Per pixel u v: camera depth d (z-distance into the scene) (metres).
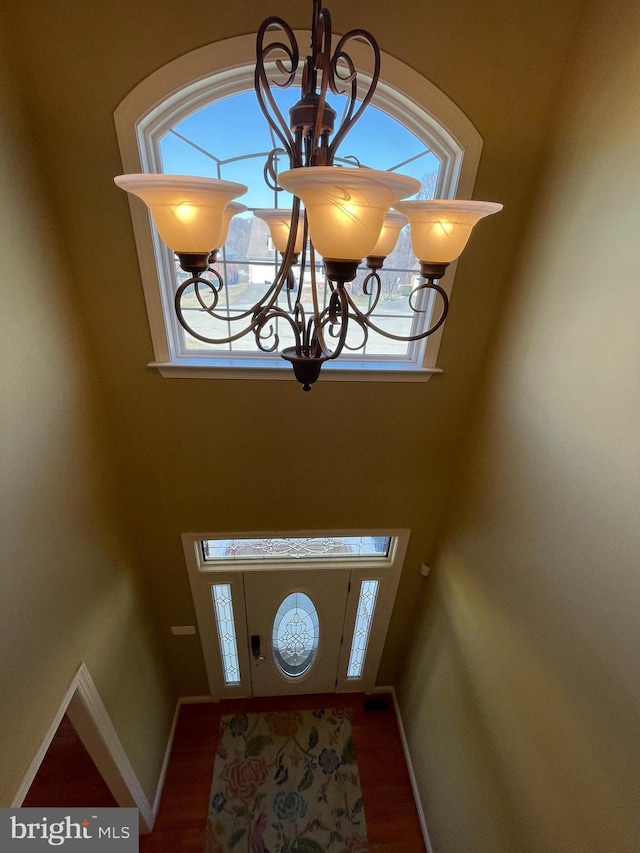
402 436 2.35
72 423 1.77
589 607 1.40
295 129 0.91
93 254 1.77
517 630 1.81
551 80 1.62
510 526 1.90
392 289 2.13
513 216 1.85
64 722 3.14
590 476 1.42
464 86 1.62
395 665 3.38
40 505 1.53
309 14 1.50
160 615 2.86
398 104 1.72
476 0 1.50
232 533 2.56
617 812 1.24
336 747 3.16
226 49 1.50
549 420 1.65
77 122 1.54
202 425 2.19
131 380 2.05
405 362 2.24
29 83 1.47
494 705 1.96
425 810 2.71
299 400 2.18
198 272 0.95
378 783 2.98
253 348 2.16
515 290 1.92
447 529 2.59
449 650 2.49
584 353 1.47
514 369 1.91
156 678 2.83
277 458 2.33
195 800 2.86
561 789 1.48
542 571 1.66
